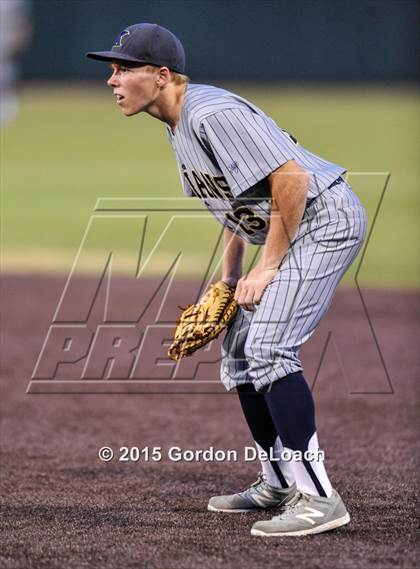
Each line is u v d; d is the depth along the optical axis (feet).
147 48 39.06
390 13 298.15
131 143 221.66
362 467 50.75
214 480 48.98
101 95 299.58
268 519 42.19
